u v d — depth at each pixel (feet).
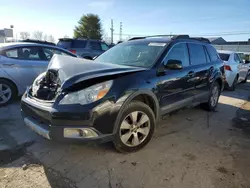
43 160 9.48
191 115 16.46
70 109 8.39
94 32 160.56
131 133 9.99
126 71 10.03
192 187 8.04
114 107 8.96
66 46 41.24
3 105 16.79
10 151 10.09
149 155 10.14
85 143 8.67
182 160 9.82
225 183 8.32
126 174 8.68
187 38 14.56
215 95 17.94
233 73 27.20
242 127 14.35
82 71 9.44
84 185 7.98
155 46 12.73
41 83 10.44
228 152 10.73
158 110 11.25
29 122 9.78
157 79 10.95
